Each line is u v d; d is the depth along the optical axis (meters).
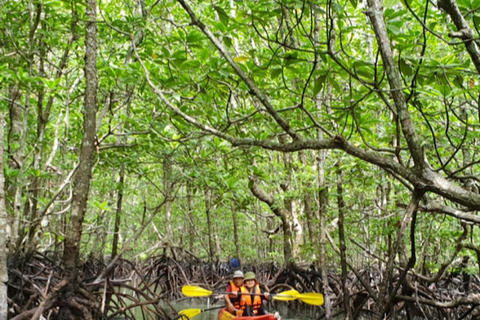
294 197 11.41
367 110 7.10
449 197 3.88
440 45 7.30
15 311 6.01
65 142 7.88
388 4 4.02
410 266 5.00
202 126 4.94
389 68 3.94
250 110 7.16
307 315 10.53
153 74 5.67
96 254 17.75
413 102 4.31
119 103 9.34
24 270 7.16
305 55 6.07
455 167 7.39
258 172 6.40
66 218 12.54
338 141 4.29
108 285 7.01
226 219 20.67
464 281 9.77
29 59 6.92
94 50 5.56
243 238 21.12
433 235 8.13
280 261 16.27
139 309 10.39
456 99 6.28
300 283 11.16
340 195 8.37
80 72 8.51
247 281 8.00
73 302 4.97
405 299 7.26
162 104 6.98
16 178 6.97
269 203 12.16
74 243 5.14
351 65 4.28
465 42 3.56
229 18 4.57
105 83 7.09
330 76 4.55
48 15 7.82
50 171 8.23
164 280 14.28
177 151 7.69
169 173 8.95
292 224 12.32
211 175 7.54
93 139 5.44
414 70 4.26
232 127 7.69
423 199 4.50
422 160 3.96
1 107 6.91
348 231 11.05
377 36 3.99
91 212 16.22
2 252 4.21
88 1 5.56
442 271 6.95
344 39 7.12
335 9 4.06
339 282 11.20
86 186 5.33
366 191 10.04
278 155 14.63
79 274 5.21
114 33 7.62
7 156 6.90
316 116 7.25
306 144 4.48
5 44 7.52
